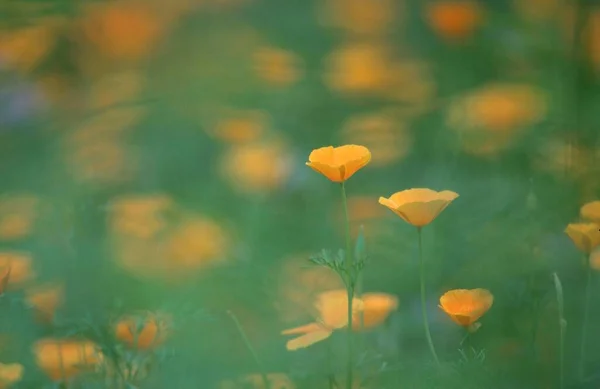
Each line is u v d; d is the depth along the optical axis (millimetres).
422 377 2570
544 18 3428
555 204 2977
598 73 3152
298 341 2574
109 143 3768
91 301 2908
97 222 3148
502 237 2934
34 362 2705
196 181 3604
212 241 3121
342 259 2561
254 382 2643
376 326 2709
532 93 3262
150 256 3074
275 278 2990
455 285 2918
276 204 3375
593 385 2590
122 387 2592
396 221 3086
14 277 2799
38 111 3775
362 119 3793
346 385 2549
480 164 3250
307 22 4469
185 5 4434
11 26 3809
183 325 2746
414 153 3572
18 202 3164
